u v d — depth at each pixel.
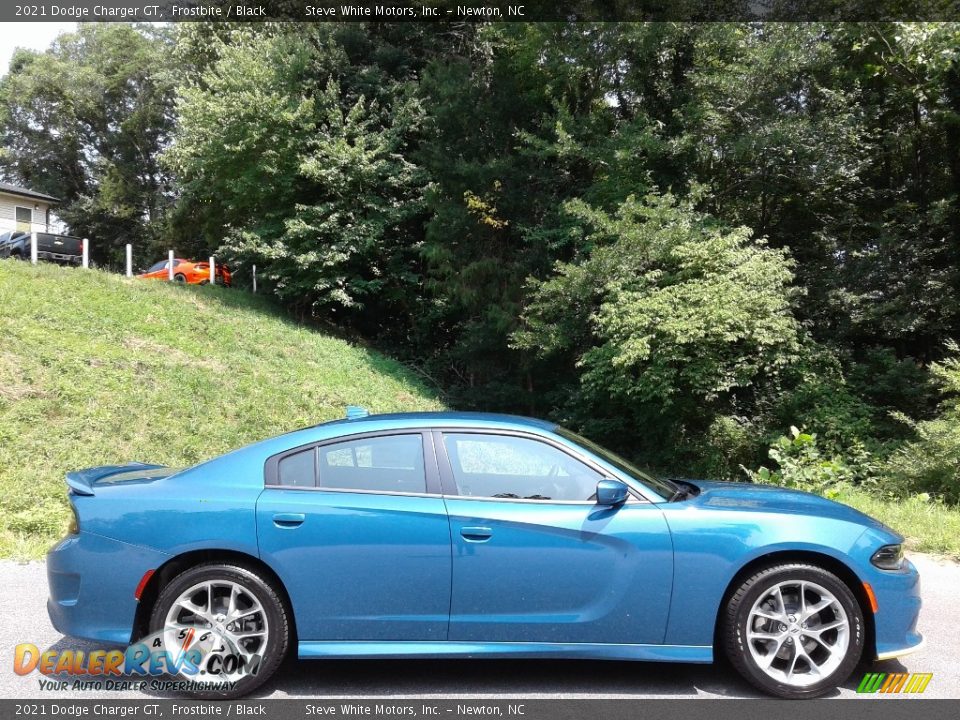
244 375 15.01
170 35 29.25
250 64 22.16
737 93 16.61
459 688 3.82
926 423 10.26
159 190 42.94
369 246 22.72
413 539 3.71
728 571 3.68
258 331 18.98
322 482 3.88
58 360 12.27
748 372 13.35
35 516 7.19
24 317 13.66
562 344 16.25
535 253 19.69
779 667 3.73
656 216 14.51
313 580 3.71
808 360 14.47
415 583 3.71
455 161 20.55
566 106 18.70
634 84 18.50
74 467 9.14
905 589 3.74
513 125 20.28
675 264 14.22
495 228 20.52
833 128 15.59
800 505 4.03
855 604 3.65
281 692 3.78
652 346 13.38
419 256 23.91
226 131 22.22
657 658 3.70
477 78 21.09
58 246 20.31
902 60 14.65
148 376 13.01
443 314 23.83
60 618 3.78
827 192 17.03
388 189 23.81
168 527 3.75
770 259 13.72
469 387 22.11
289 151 22.31
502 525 3.73
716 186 17.45
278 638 3.70
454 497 3.82
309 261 22.05
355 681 3.93
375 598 3.72
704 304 12.61
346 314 26.16
